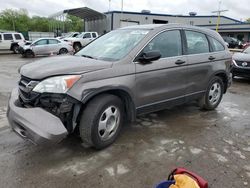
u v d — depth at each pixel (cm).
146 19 3500
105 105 327
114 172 296
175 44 424
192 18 3934
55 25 3688
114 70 335
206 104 513
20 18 8094
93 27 3747
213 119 481
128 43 385
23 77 325
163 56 402
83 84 305
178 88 430
